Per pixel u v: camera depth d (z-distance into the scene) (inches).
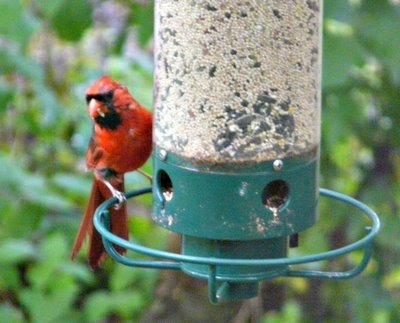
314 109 336.2
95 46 534.3
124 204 362.3
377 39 421.1
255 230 326.6
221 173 327.0
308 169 333.7
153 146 345.1
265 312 563.8
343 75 411.8
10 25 424.2
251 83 327.6
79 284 524.1
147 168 458.9
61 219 484.4
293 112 330.3
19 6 426.0
